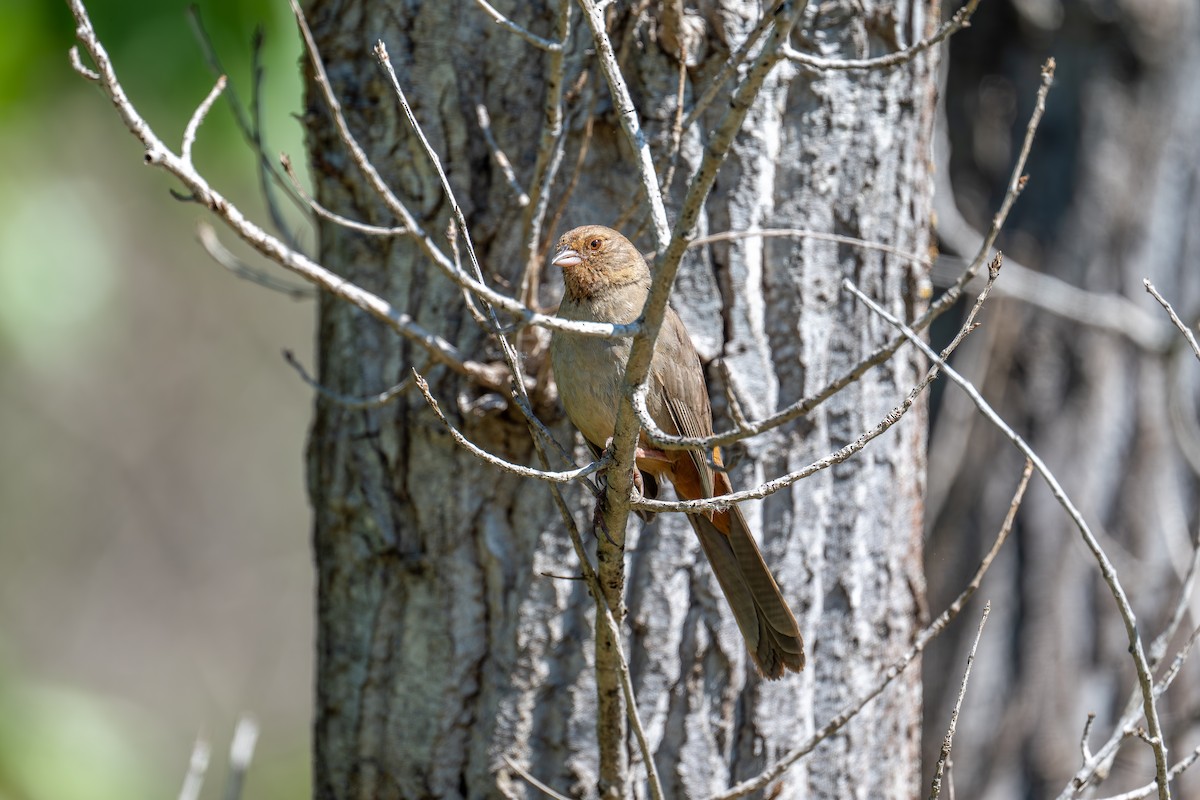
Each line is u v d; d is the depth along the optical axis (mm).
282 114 13016
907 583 9664
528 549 9172
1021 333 14703
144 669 25484
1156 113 14648
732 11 8695
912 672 9820
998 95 14961
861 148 9102
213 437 26391
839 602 9312
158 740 24766
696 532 8766
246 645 26156
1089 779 7746
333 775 9836
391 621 9539
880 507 9414
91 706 15719
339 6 9398
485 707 9297
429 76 9125
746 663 9156
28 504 25484
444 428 9188
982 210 14977
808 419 9109
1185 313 14680
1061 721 14391
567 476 6816
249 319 26344
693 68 8750
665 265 6355
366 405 9047
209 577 26203
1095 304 13523
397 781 9516
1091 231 14633
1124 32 14555
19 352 15016
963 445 14539
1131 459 14609
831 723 7609
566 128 8555
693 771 9055
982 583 14688
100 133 17516
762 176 8938
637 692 9062
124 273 24812
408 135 9203
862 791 9430
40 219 14945
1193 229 14719
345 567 9727
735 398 8438
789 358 9047
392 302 9344
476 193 9125
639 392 6652
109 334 25031
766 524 9148
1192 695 14180
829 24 8977
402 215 6785
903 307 9430
